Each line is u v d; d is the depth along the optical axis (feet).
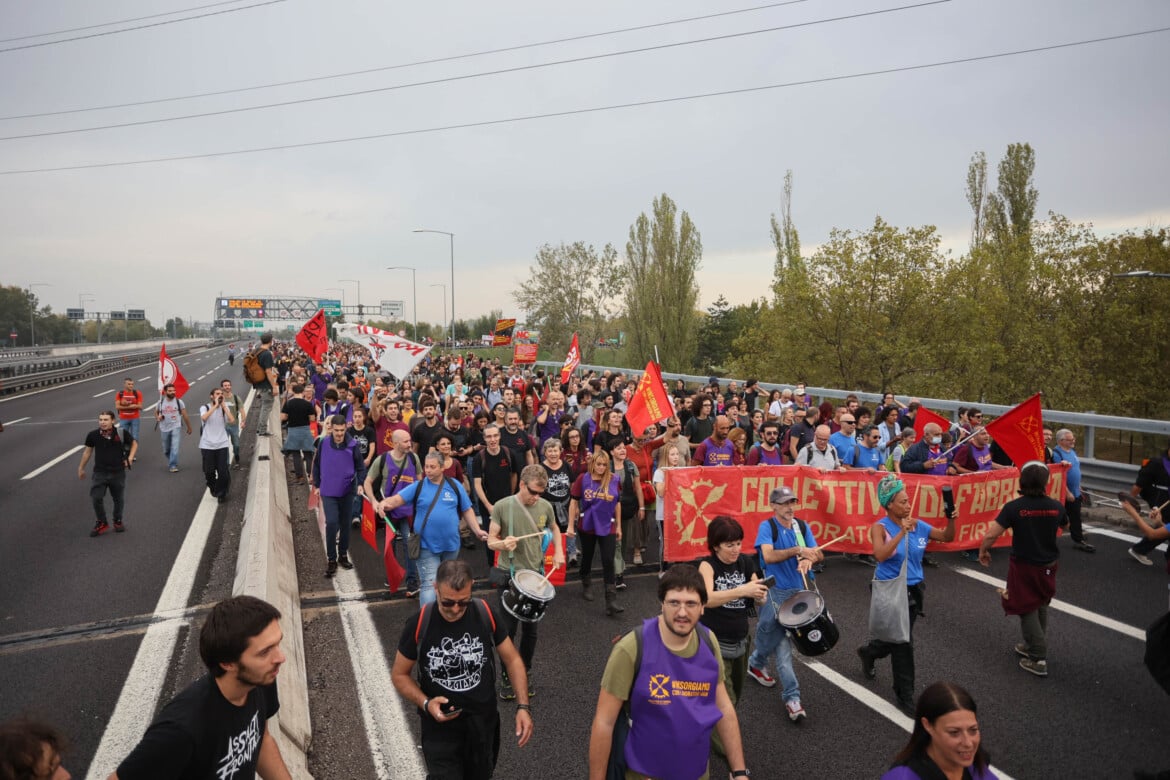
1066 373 88.53
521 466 30.60
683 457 31.65
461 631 11.75
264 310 351.87
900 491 16.94
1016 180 124.77
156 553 29.37
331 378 73.51
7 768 5.96
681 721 10.11
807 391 61.00
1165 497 26.84
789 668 17.13
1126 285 95.55
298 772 13.73
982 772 8.73
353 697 18.06
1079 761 15.11
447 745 11.78
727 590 15.01
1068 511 29.40
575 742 16.08
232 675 7.87
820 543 28.71
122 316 405.80
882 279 85.66
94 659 19.77
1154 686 18.44
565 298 183.52
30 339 381.81
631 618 23.52
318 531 33.73
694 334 153.89
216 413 37.93
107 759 15.10
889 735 16.34
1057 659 20.03
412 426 35.70
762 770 14.88
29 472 46.83
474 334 351.87
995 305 87.66
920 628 22.27
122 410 54.08
